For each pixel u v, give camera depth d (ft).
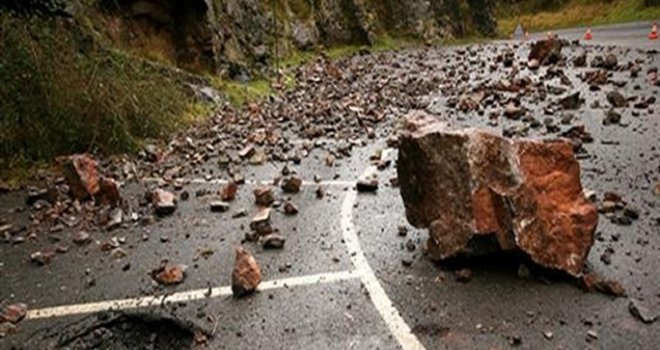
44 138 26.84
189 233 19.12
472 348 12.00
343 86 52.01
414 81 51.75
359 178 24.08
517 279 14.60
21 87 26.94
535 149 14.83
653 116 30.22
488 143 14.65
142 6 43.09
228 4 55.93
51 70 27.81
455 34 112.37
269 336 12.91
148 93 33.09
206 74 46.29
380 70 63.16
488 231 14.49
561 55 56.95
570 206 14.71
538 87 41.73
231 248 17.76
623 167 22.58
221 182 24.68
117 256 17.49
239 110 40.86
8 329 13.67
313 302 14.24
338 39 90.68
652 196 19.49
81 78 28.94
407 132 16.52
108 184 22.02
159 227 19.80
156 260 17.13
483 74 54.08
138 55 40.11
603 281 13.84
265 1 75.72
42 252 18.04
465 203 14.83
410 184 16.39
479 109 35.96
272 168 26.45
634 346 11.80
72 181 22.24
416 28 102.73
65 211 21.34
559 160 14.92
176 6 45.11
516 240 14.11
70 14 33.96
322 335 12.83
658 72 43.83
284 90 51.67
